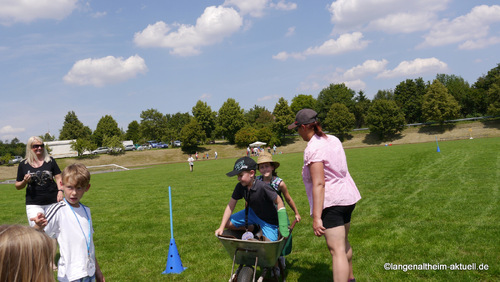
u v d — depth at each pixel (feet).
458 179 43.98
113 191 59.77
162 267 19.75
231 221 16.11
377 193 39.06
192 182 66.23
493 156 68.44
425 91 287.69
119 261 21.52
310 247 21.54
